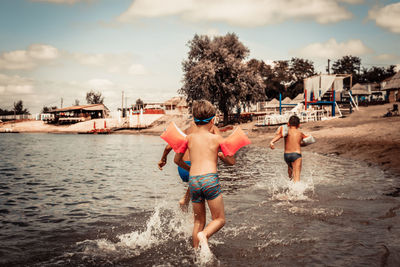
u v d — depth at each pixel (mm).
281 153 15141
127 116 66875
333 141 15844
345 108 38656
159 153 17922
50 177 9219
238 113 45031
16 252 3475
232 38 43625
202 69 38688
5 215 5047
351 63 96000
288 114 31000
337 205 5148
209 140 3533
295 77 88875
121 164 12516
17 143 30469
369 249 3309
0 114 115812
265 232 3959
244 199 5734
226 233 3959
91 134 56844
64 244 3715
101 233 4105
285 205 5230
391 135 14719
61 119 76188
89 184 7957
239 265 3051
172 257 3309
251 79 41500
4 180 8703
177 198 6176
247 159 12594
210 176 3402
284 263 3059
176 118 61344
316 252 3283
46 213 5152
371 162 10328
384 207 4949
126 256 3350
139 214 5008
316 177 7828
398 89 40250
